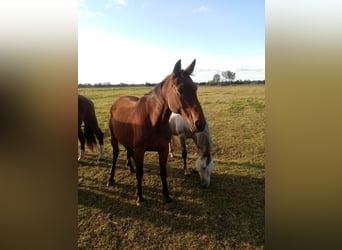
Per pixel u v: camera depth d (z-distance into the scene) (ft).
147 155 13.73
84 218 8.77
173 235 8.13
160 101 8.07
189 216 8.88
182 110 7.32
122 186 10.64
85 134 12.40
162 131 8.46
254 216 8.80
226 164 11.84
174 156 13.58
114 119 9.95
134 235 8.13
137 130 8.60
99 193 10.15
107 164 12.49
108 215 8.93
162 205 9.43
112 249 7.63
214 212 9.05
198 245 7.77
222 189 10.31
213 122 13.99
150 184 10.81
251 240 7.88
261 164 11.70
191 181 11.01
